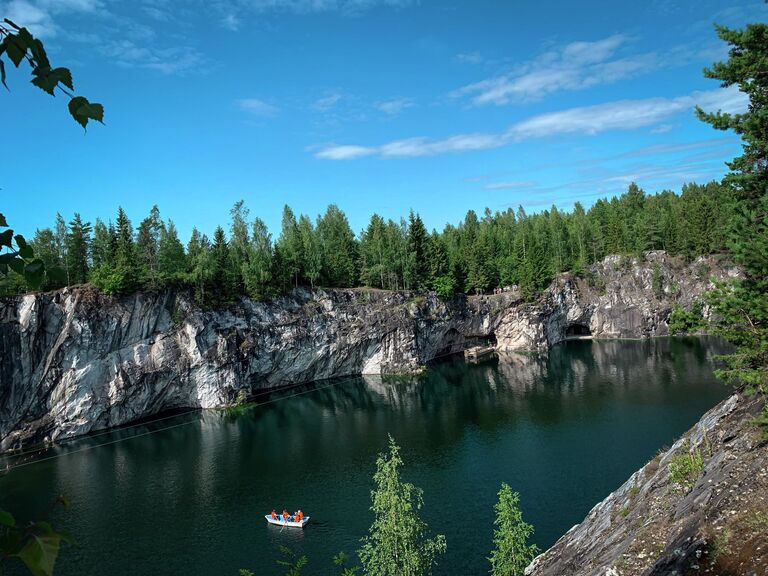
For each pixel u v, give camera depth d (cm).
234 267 10775
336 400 9912
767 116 1908
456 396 9488
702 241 14412
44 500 5700
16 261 376
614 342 14312
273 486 5838
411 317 12606
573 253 16450
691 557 1488
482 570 3944
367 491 5572
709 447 2275
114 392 8631
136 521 5125
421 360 12850
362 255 13362
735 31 2031
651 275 14900
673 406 7669
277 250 11456
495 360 13088
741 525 1478
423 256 13738
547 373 10838
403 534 3094
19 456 7425
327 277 12794
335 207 15575
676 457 2384
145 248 9412
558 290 14862
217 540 4697
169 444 7569
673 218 15725
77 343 8425
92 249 9544
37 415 8056
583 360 11975
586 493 5116
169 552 4528
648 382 9225
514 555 3097
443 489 5453
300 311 11431
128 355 8931
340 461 6494
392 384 11081
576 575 2150
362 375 12306
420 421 8019
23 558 310
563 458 6047
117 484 6091
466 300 14288
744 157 2094
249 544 4594
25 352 8069
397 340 12306
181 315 9562
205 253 9762
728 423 2333
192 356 9519
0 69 338
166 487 5941
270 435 7762
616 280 15325
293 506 5316
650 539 1819
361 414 8706
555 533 4403
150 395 9131
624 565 1772
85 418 8375
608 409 7794
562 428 7112
